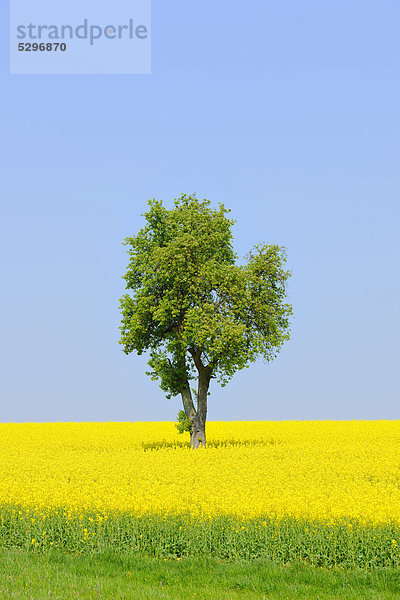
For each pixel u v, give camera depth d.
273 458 31.94
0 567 13.60
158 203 39.53
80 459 32.12
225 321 36.03
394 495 20.62
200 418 38.09
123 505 17.84
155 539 15.52
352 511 16.64
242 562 14.23
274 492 20.61
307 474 25.55
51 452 36.72
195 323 35.97
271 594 12.12
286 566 13.95
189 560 14.33
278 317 38.41
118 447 40.56
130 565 14.15
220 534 15.30
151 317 38.41
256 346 37.00
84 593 11.71
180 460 30.59
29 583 12.31
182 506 17.69
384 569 13.23
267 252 39.06
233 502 18.34
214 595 11.94
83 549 15.35
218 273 36.78
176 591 12.27
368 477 25.86
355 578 12.91
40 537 15.82
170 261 36.94
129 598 11.44
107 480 24.08
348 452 33.66
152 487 21.83
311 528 15.02
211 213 39.00
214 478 24.20
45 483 23.27
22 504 18.58
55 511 17.38
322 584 12.77
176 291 37.44
